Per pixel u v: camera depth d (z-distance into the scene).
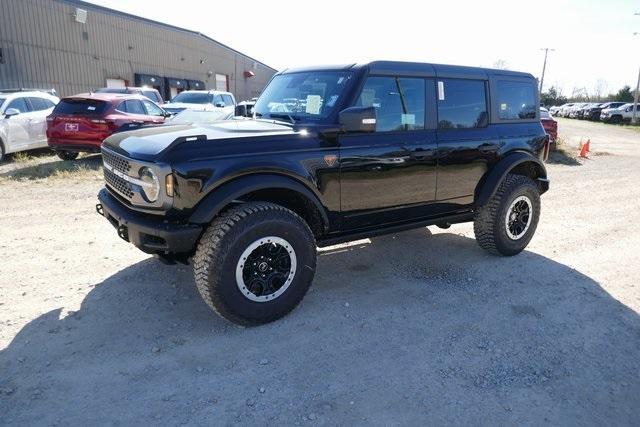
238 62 44.22
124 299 4.06
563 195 9.38
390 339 3.59
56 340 3.40
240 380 3.03
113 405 2.76
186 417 2.69
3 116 11.04
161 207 3.34
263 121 4.30
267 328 3.69
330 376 3.11
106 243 5.46
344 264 5.08
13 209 6.93
